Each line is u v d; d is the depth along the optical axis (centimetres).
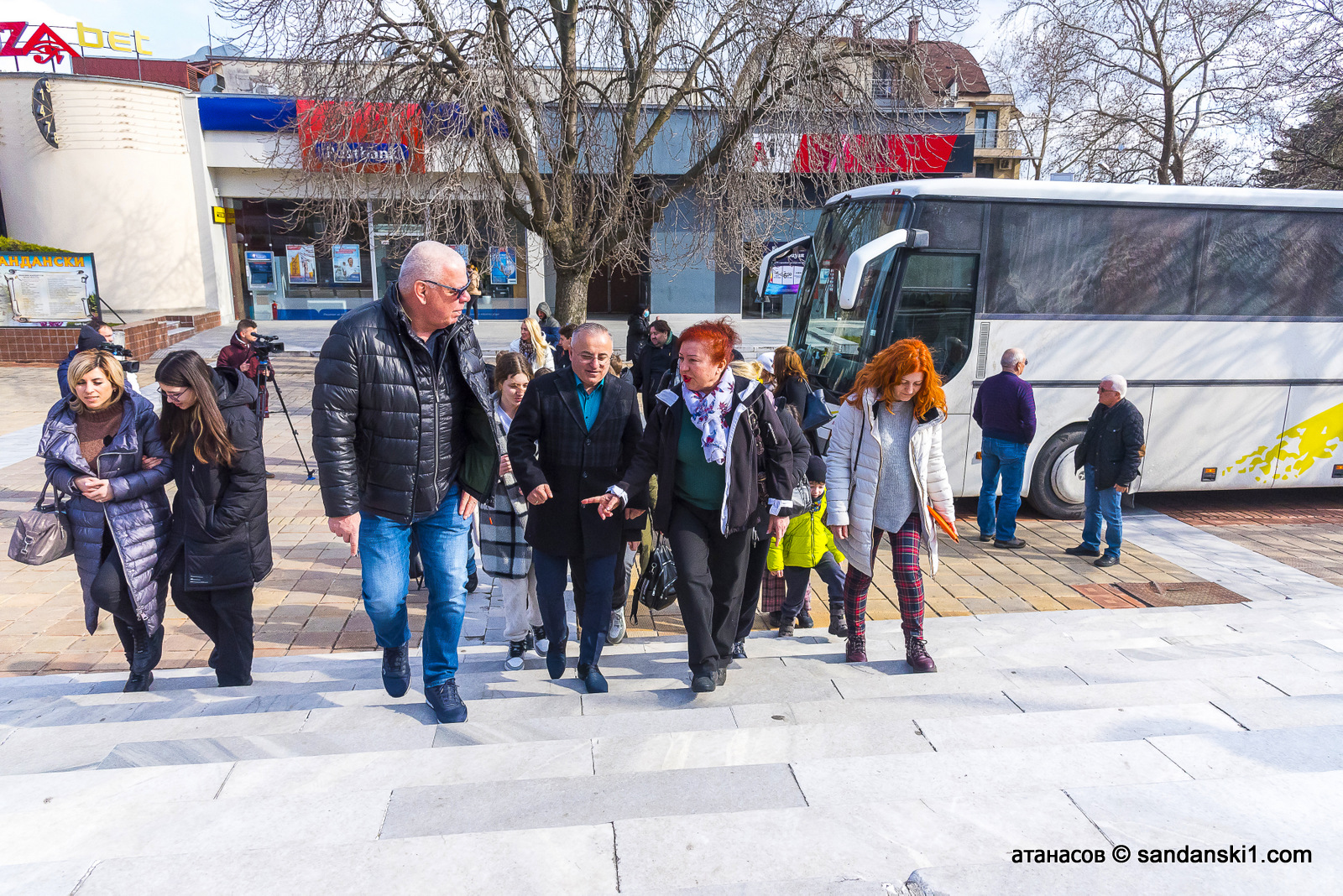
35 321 1645
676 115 1555
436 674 342
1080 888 167
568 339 885
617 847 194
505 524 430
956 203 756
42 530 380
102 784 245
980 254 763
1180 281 799
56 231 2086
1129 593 611
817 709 345
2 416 1233
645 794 235
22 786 242
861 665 432
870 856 189
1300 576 651
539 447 381
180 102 2145
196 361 368
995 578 644
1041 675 404
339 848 191
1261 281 812
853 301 706
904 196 767
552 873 184
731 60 1052
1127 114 1855
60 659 488
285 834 216
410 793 238
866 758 251
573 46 1068
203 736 330
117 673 466
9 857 207
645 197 1118
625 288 2827
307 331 2238
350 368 292
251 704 381
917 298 757
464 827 220
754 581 426
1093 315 788
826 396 801
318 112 1013
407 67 991
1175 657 448
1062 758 247
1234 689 360
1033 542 741
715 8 1034
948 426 784
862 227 812
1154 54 1744
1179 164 1823
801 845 194
